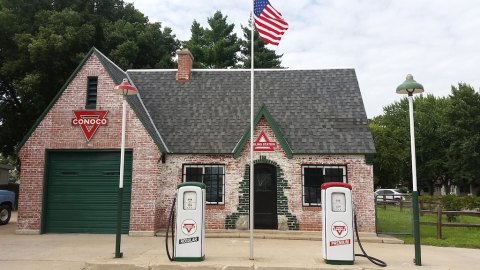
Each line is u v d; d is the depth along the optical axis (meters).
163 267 9.11
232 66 37.41
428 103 63.41
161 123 15.97
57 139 14.42
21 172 14.34
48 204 14.38
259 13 11.12
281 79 17.72
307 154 14.64
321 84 17.28
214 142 15.14
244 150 14.91
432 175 58.31
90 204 14.30
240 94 17.11
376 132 44.62
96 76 14.70
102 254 10.44
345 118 15.66
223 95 17.11
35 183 14.27
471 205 23.44
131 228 13.79
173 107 16.67
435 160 55.78
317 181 14.74
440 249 12.30
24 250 11.05
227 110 16.39
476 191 59.38
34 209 14.15
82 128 14.41
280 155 14.74
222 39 38.38
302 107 16.22
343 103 16.28
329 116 15.77
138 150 14.16
